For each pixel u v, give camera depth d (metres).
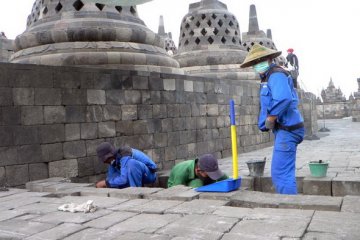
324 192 6.52
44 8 10.42
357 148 11.85
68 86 7.30
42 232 3.33
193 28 17.27
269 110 5.16
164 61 10.47
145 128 9.01
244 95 13.73
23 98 6.53
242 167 9.27
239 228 3.21
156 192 4.71
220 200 4.28
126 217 3.73
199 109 11.06
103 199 4.56
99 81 7.93
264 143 15.10
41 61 9.35
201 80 11.20
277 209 3.74
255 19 23.95
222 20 17.22
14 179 6.32
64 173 7.14
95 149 7.77
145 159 6.54
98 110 7.88
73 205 4.17
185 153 10.34
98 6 10.09
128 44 9.87
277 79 5.09
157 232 3.21
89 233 3.27
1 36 16.42
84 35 9.55
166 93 9.72
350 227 3.08
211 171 5.32
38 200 4.67
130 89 8.66
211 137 11.58
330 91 47.31
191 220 3.50
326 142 14.67
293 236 2.93
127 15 10.42
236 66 16.58
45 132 6.85
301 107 17.55
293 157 5.23
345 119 36.56
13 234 3.29
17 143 6.40
